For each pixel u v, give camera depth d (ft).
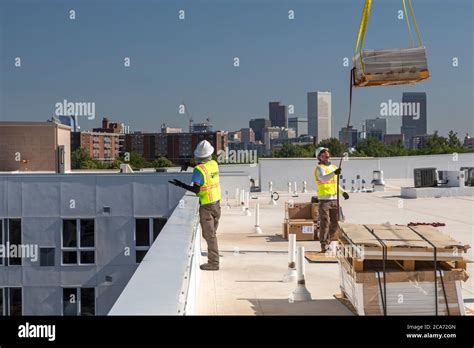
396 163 166.09
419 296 25.36
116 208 92.89
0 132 160.25
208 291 33.01
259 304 29.91
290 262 35.68
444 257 25.20
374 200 100.63
